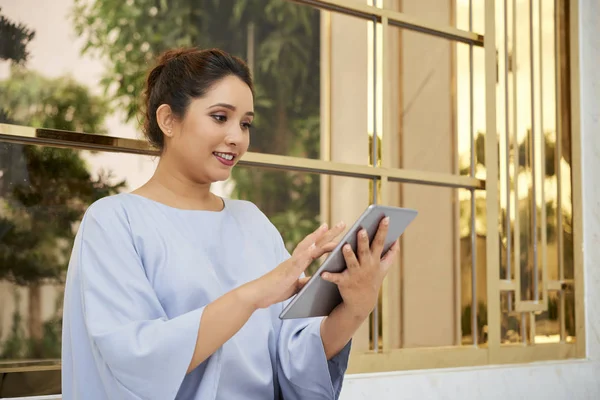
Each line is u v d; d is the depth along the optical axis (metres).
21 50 2.08
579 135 2.75
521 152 2.62
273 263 1.45
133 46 2.42
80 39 2.24
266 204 3.11
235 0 3.01
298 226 3.11
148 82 1.43
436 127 2.66
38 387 1.81
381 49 2.37
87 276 1.19
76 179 2.02
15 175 1.92
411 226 2.73
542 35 2.71
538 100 2.68
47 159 1.97
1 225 1.89
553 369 2.55
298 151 3.07
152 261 1.25
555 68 2.73
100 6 2.31
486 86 2.54
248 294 1.14
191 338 1.12
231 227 1.40
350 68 2.86
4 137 1.69
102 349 1.14
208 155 1.32
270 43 3.12
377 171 2.29
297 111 3.10
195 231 1.33
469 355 2.40
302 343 1.37
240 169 3.08
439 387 2.26
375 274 1.21
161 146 1.39
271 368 1.39
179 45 2.73
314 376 1.36
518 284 2.54
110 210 1.26
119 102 2.31
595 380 2.65
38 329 1.92
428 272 2.65
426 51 2.68
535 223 2.61
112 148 1.81
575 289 2.69
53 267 1.96
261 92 3.12
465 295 2.53
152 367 1.12
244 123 1.36
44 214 1.96
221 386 1.29
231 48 3.05
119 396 1.15
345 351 1.38
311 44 3.03
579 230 2.73
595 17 2.80
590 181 2.76
